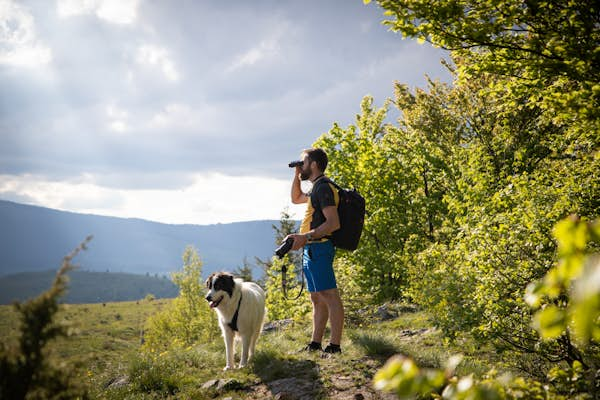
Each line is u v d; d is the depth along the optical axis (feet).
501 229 20.07
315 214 19.66
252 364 20.86
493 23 14.15
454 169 57.93
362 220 19.71
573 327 13.92
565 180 22.53
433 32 15.12
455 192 51.16
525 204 21.36
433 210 66.39
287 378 18.60
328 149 70.13
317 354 20.66
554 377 10.67
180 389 19.49
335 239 19.34
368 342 21.36
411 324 36.73
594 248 11.69
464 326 22.45
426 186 71.00
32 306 8.64
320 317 21.35
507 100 18.38
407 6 14.51
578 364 10.43
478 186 33.65
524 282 18.58
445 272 25.11
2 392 8.38
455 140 65.05
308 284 20.47
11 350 8.55
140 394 19.20
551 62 14.11
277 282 61.11
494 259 19.79
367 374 18.10
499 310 19.16
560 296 14.33
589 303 2.94
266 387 18.30
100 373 22.76
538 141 46.62
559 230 4.00
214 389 18.69
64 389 9.02
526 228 19.24
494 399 5.19
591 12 13.09
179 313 155.94
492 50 15.39
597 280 2.98
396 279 62.39
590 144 19.84
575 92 13.64
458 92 57.47
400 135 78.54
